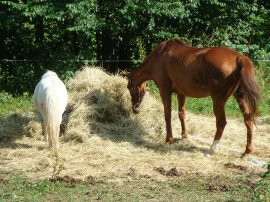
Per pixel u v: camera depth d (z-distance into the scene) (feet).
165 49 32.32
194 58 30.25
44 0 46.44
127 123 34.71
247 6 52.42
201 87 30.19
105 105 34.86
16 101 45.98
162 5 46.91
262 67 52.95
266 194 22.22
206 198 22.62
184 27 53.42
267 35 59.06
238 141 33.88
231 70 28.73
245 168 27.81
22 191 23.56
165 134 33.96
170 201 22.22
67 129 33.71
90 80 36.22
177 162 28.78
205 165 28.35
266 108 45.01
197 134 35.22
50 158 28.94
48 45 53.11
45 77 30.76
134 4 46.88
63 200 22.29
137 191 23.73
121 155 29.91
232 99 46.24
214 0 50.16
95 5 46.70
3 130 34.04
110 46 53.47
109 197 22.77
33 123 34.30
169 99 32.58
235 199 22.39
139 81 34.19
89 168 27.43
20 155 29.91
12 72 50.88
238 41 54.34
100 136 33.19
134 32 50.75
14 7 45.78
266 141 34.32
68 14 45.73
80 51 53.16
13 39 53.06
